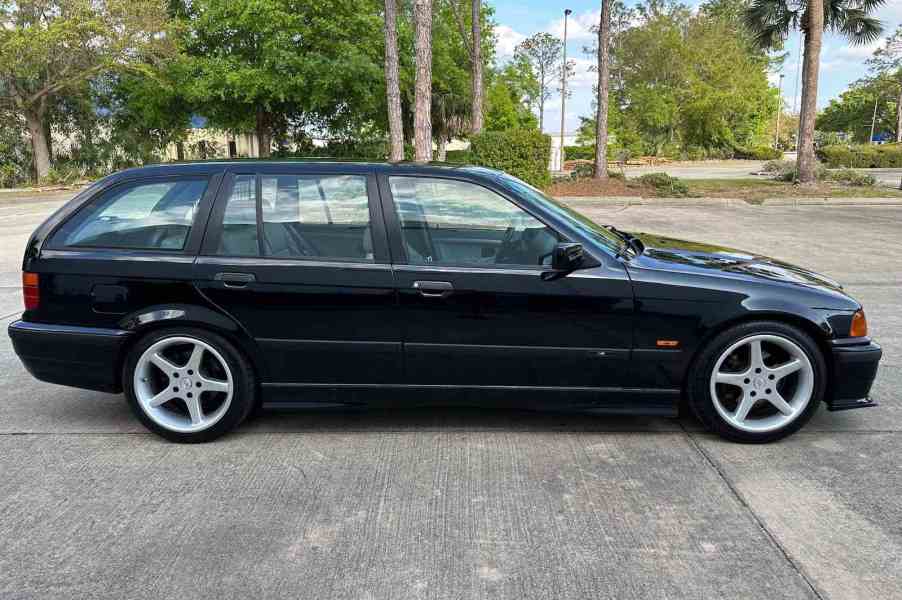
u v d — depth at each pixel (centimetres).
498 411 434
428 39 1802
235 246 378
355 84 2859
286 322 373
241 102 2933
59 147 3328
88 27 2612
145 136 3325
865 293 763
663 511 309
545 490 329
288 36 2742
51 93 2895
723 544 283
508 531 293
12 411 440
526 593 251
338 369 380
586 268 366
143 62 2847
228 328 373
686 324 366
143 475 348
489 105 4025
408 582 258
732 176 3023
